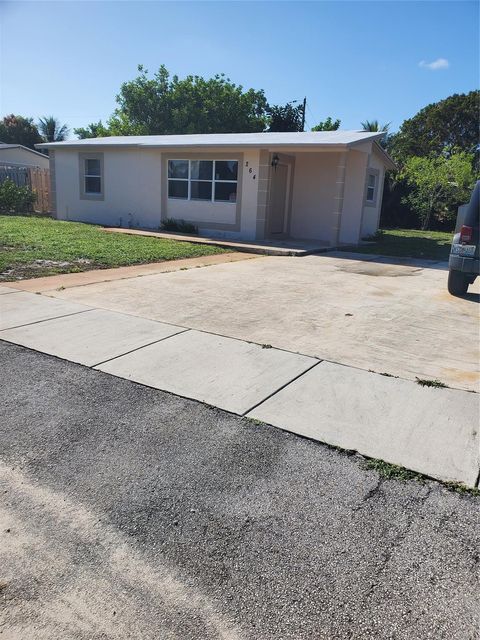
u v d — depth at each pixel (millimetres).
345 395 4176
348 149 13609
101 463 3141
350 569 2354
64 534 2529
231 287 8312
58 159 19031
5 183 20328
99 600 2156
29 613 2084
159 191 16859
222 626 2049
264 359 4926
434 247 16016
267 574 2314
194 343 5316
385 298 7945
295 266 11016
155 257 10969
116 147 17109
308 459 3240
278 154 15367
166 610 2115
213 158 15523
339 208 14438
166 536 2537
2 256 9953
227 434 3520
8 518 2629
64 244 11969
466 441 3498
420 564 2396
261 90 36719
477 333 6102
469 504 2840
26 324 5773
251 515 2707
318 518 2695
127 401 3963
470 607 2160
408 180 24031
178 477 3021
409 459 3258
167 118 36188
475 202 7660
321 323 6305
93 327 5750
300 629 2041
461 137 36469
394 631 2041
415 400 4121
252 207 15156
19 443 3334
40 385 4199
